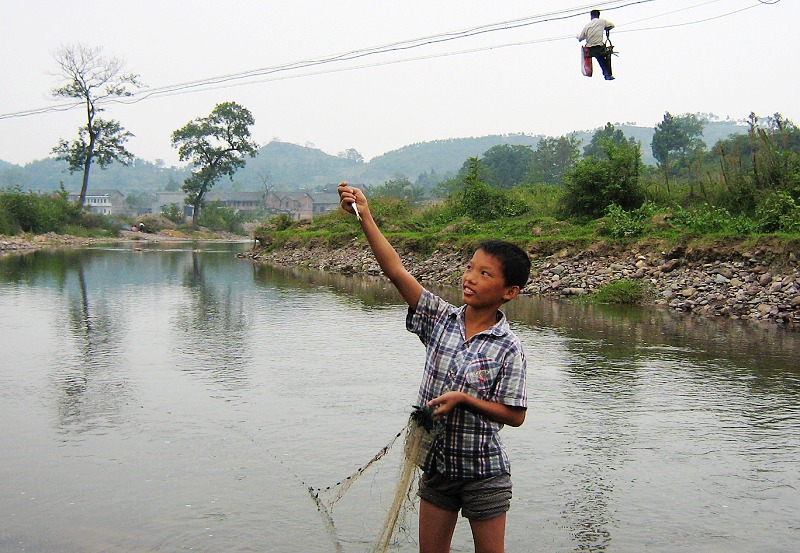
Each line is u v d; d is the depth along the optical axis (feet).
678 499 16.01
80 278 68.74
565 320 41.70
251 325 39.45
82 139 207.51
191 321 40.75
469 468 10.15
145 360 29.68
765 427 21.17
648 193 76.43
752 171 70.85
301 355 30.99
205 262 98.63
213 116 241.35
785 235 49.29
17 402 23.07
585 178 77.61
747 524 14.80
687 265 52.95
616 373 27.78
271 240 116.16
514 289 10.37
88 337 35.06
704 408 23.06
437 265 72.49
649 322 41.04
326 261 88.84
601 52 36.37
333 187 494.59
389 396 24.12
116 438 19.58
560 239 64.18
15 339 34.37
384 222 102.53
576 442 19.71
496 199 94.94
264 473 17.15
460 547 13.66
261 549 13.43
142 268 84.38
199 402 23.20
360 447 19.02
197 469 17.37
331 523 14.53
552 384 26.04
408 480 10.62
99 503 15.37
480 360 10.12
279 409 22.47
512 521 14.79
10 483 16.40
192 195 248.93
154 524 14.39
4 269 78.59
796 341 34.81
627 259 58.23
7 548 13.33
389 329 38.27
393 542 13.70
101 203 403.13
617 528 14.53
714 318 42.96
